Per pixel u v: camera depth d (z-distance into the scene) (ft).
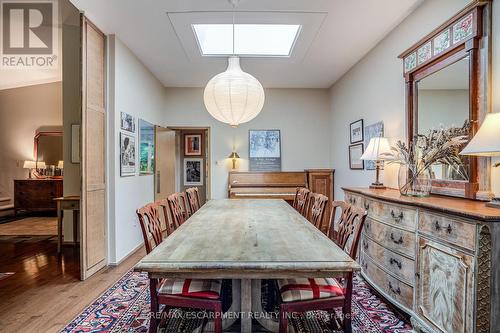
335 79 17.21
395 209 7.31
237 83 8.92
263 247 5.32
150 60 14.03
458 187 7.28
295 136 19.08
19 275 10.21
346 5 9.26
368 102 13.03
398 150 9.03
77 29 13.39
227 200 11.73
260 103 9.57
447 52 7.73
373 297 8.39
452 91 7.61
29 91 22.44
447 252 5.55
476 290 4.89
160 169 16.97
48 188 21.47
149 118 15.57
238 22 10.36
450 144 6.95
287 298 5.10
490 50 6.56
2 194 22.30
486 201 6.44
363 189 10.11
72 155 13.73
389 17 9.98
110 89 11.41
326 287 5.30
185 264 4.52
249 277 4.58
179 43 12.13
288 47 12.99
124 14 9.82
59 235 12.73
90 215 10.21
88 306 7.89
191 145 23.81
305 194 10.46
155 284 5.20
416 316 6.49
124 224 12.26
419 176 7.87
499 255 4.76
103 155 11.16
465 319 5.09
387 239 7.68
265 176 17.89
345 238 6.05
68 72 13.62
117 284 9.42
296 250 5.14
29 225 18.52
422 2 9.02
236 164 18.80
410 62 9.42
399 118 10.39
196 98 18.83
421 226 6.36
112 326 6.89
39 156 22.35
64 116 13.73
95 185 10.55
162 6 9.33
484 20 6.66
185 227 6.93
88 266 10.05
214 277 4.58
